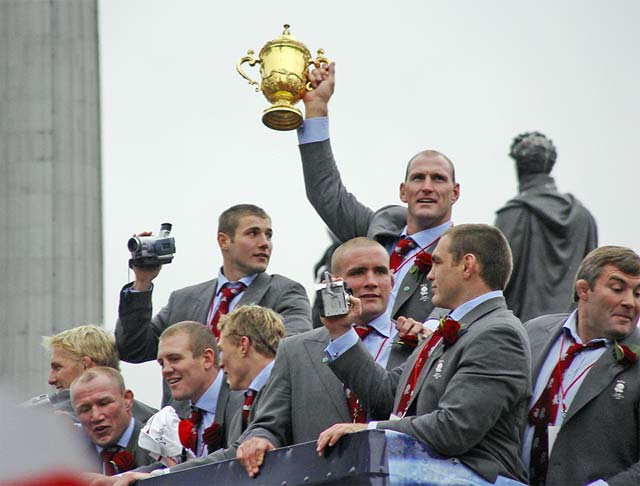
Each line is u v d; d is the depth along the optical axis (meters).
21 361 48.44
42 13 50.91
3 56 50.91
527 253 40.94
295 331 35.06
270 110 36.00
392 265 33.38
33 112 50.41
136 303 35.47
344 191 36.22
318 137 36.19
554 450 27.14
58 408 33.62
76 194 50.19
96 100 51.38
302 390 29.00
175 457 31.36
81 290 49.59
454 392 25.25
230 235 36.50
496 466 25.34
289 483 25.97
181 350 32.72
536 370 28.30
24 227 49.75
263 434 28.78
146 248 35.19
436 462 24.97
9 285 49.44
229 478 26.95
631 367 27.23
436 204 33.47
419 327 29.52
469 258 26.66
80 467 18.70
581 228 41.06
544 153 41.62
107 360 35.12
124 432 32.47
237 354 30.92
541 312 40.62
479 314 26.41
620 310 27.67
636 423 26.98
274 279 36.47
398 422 25.19
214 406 32.69
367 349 28.70
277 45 36.44
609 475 26.80
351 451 25.00
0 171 50.41
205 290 36.91
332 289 27.48
